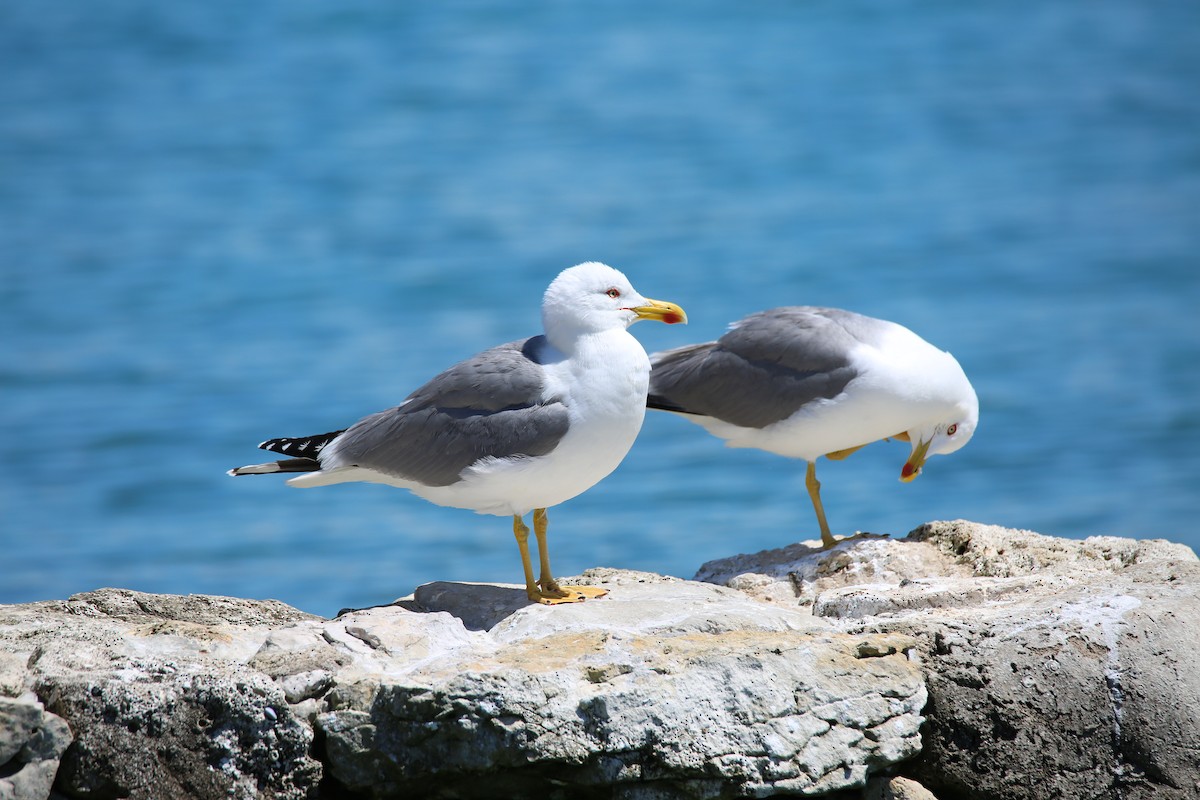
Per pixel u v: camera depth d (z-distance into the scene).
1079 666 12.75
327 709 11.94
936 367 16.55
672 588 14.43
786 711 12.06
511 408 13.74
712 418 17.16
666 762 11.75
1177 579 13.66
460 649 12.58
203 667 11.90
